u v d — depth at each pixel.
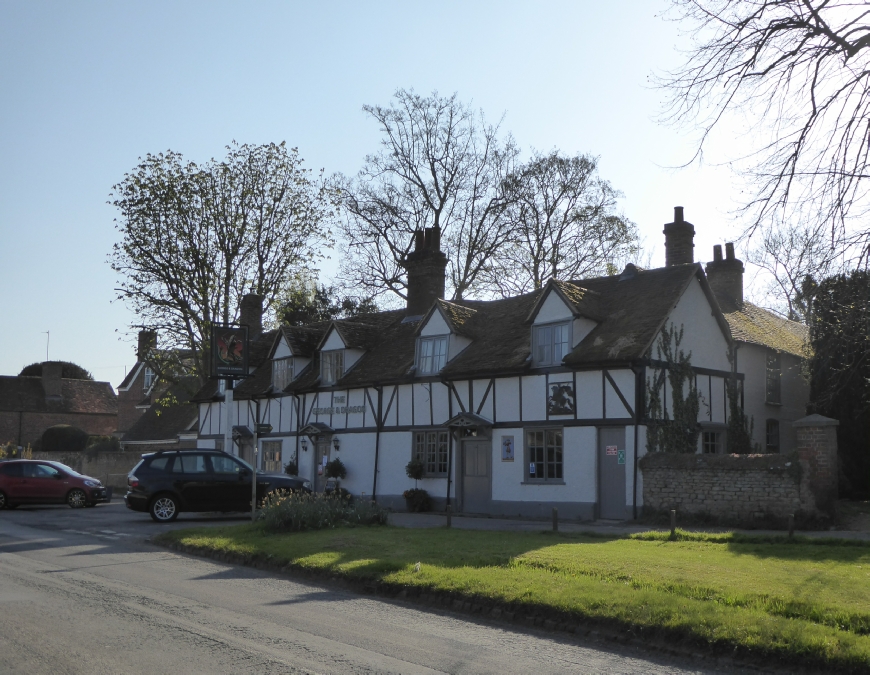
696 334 23.45
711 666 7.60
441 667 7.28
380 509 18.28
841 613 8.38
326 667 7.16
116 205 33.44
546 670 7.31
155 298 33.69
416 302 30.92
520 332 25.36
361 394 28.70
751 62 12.16
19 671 6.84
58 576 12.01
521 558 12.47
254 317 35.88
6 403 64.81
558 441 22.47
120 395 61.06
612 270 38.59
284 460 32.00
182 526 20.03
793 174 11.93
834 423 17.45
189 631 8.41
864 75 11.73
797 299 14.74
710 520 19.00
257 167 34.84
